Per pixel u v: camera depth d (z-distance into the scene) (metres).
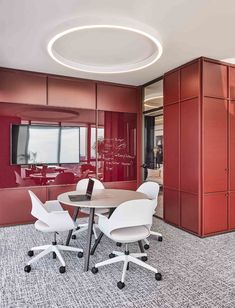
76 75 4.65
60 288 2.41
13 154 4.38
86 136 4.97
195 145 3.90
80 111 4.89
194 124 3.92
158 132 4.99
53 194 4.70
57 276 2.63
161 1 2.40
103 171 5.15
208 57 3.82
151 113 5.16
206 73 3.83
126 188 5.36
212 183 3.89
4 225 4.30
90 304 2.17
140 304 2.17
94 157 5.06
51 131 4.67
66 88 4.75
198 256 3.15
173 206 4.41
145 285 2.47
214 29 2.94
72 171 4.87
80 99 4.88
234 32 3.02
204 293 2.34
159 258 3.09
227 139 4.04
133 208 2.50
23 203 4.45
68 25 2.75
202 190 3.81
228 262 2.99
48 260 3.00
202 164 3.80
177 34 3.06
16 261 2.96
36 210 2.83
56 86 4.66
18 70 4.32
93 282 2.52
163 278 2.60
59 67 4.20
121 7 2.50
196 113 3.88
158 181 4.95
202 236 3.80
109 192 3.62
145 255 2.89
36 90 4.49
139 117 5.47
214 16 2.66
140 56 3.92
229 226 4.05
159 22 2.77
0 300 2.22
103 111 5.12
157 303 2.18
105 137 5.15
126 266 2.62
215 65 3.92
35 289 2.39
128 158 5.39
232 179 4.09
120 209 2.47
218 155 3.95
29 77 4.43
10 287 2.42
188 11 2.56
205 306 2.15
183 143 4.16
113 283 2.50
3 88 4.24
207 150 3.84
